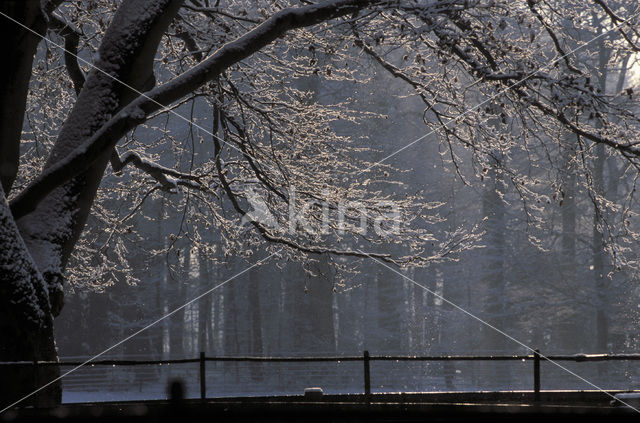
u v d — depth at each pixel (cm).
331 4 1039
